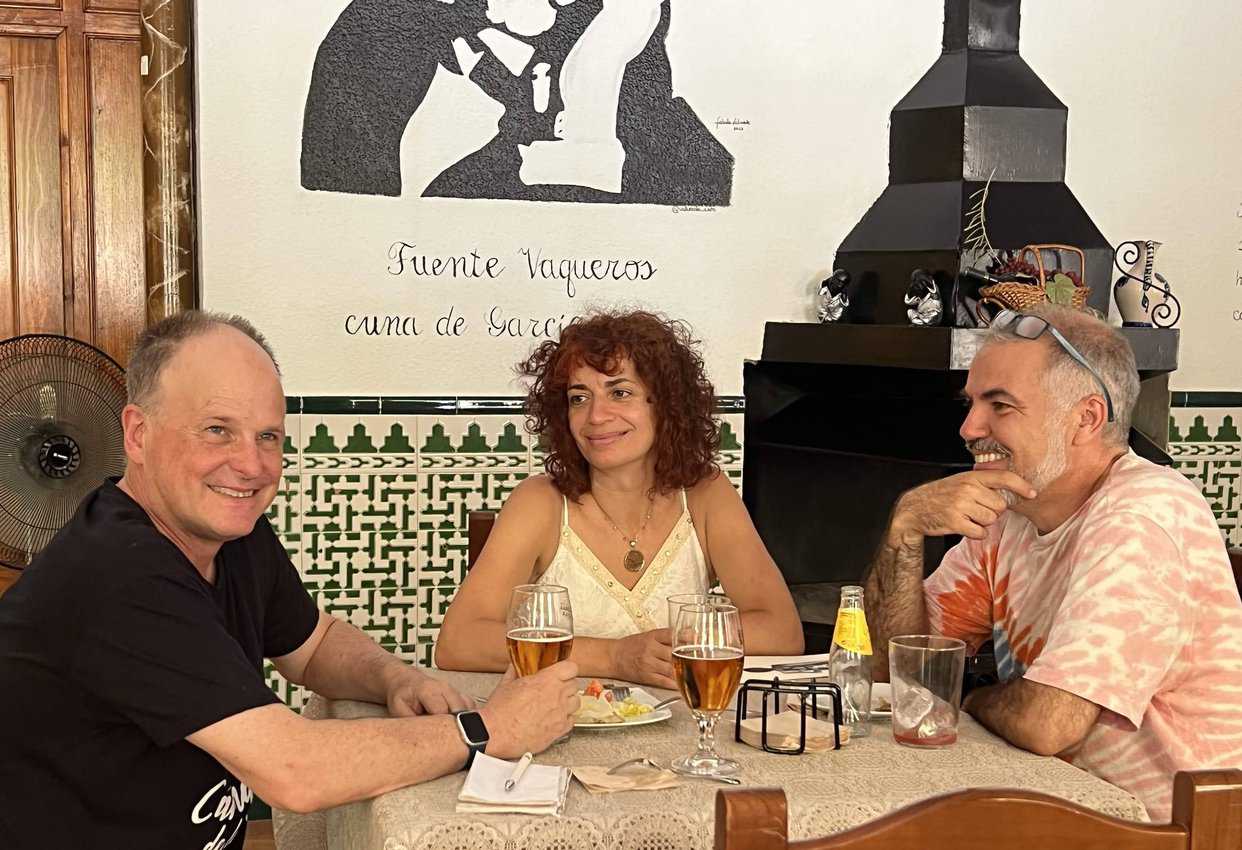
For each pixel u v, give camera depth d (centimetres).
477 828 145
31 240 354
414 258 362
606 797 153
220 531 175
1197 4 396
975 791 114
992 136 362
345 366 361
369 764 158
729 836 109
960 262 341
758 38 374
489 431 370
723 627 163
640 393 237
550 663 177
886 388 353
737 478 384
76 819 166
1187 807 117
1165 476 195
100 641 159
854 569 351
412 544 369
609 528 244
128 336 360
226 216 352
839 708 176
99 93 353
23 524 323
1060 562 203
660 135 372
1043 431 200
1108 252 361
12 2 347
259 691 161
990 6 373
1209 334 407
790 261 381
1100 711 185
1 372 321
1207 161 401
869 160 382
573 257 371
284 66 351
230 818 177
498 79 363
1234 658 188
